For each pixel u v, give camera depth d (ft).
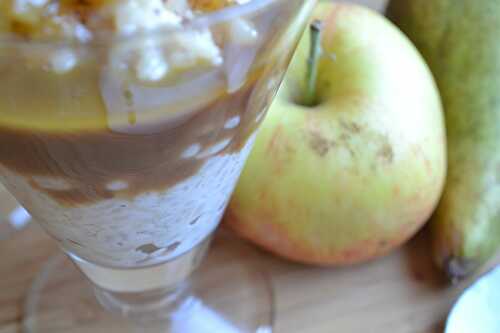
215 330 0.84
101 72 0.50
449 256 0.81
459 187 0.83
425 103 0.81
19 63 0.50
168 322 0.83
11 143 0.56
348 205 0.78
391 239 0.81
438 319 0.81
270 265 0.87
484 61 0.88
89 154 0.56
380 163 0.77
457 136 0.86
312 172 0.77
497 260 0.85
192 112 0.55
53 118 0.53
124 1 0.51
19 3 0.50
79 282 0.88
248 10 0.51
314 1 0.60
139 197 0.62
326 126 0.78
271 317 0.82
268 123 0.78
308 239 0.80
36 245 0.90
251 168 0.78
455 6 0.91
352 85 0.80
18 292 0.86
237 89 0.56
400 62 0.81
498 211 0.81
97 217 0.64
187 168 0.60
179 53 0.51
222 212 0.77
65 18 0.51
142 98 0.52
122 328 0.84
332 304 0.83
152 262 0.74
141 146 0.56
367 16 0.85
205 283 0.87
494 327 0.77
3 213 0.91
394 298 0.82
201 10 0.54
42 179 0.60
